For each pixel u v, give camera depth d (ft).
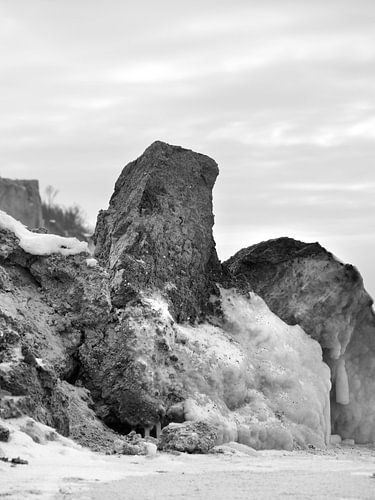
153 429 79.25
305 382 89.81
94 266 83.92
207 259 90.99
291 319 95.91
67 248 84.53
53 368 74.23
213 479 60.29
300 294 96.68
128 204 88.79
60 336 81.15
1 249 83.35
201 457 71.36
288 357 90.02
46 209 230.07
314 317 95.91
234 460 71.10
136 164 92.43
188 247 88.89
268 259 97.96
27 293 82.84
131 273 83.87
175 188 90.38
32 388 70.85
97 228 90.79
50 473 59.57
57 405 72.79
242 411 83.92
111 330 81.56
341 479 61.00
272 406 86.58
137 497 53.47
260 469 66.18
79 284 83.10
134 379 79.51
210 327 88.38
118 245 86.58
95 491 54.85
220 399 82.53
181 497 53.72
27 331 79.20
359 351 99.35
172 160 91.30
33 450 65.10
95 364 80.79
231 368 83.92
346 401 96.94
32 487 55.26
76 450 67.82
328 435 91.71
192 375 81.87
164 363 81.41
